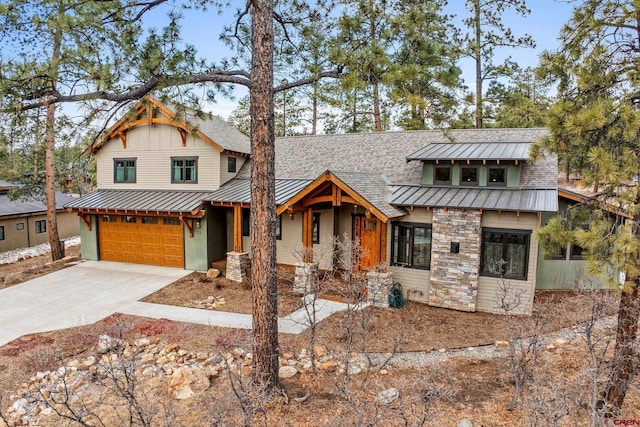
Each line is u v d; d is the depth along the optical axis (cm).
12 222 2486
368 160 1795
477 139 1716
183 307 1357
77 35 717
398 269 1441
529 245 1255
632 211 603
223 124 2150
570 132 650
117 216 1948
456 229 1321
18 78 673
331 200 1387
